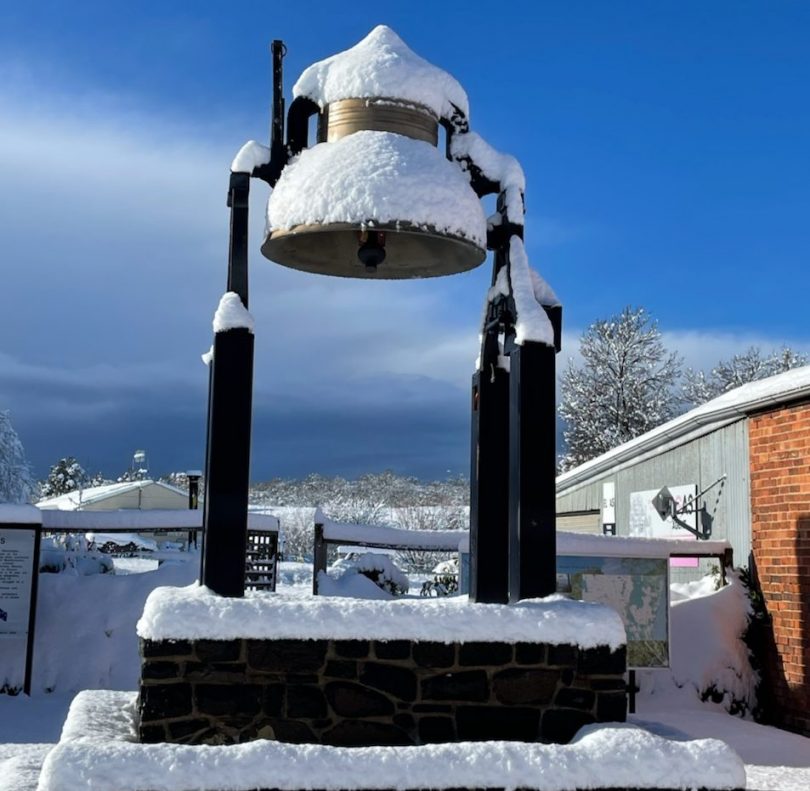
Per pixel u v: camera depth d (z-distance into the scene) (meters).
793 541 9.96
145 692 4.61
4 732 8.87
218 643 4.67
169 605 4.70
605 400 33.06
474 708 4.81
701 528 12.02
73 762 4.07
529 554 5.29
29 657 10.94
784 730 9.71
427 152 5.13
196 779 4.10
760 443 10.66
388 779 4.21
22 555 11.09
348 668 4.75
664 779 4.38
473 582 5.44
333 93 5.27
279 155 5.35
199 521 13.00
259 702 4.68
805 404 9.85
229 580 4.95
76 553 14.56
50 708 10.12
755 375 34.38
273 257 5.46
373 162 4.93
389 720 4.75
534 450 5.35
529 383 5.37
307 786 4.16
